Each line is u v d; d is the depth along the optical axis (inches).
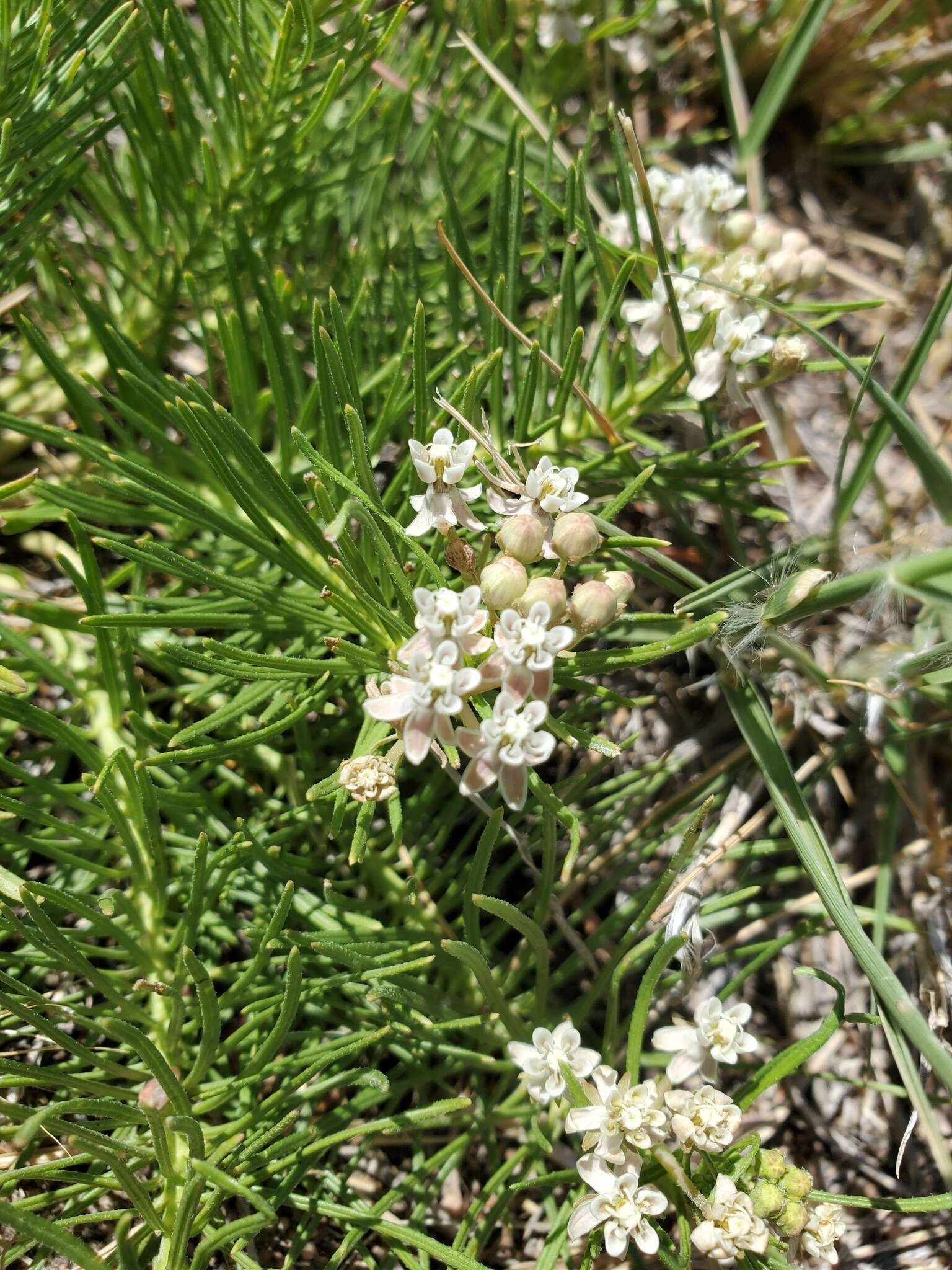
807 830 3.7
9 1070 2.7
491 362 3.2
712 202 3.9
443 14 5.2
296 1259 3.2
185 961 2.6
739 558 4.4
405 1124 3.1
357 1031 3.7
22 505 4.5
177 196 4.3
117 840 3.7
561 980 3.7
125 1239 2.7
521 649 2.6
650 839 4.4
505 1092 4.0
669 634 4.8
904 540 4.4
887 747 4.4
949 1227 4.3
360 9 3.8
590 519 2.9
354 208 5.1
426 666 2.6
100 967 4.0
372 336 4.4
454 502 3.0
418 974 3.7
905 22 6.2
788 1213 2.8
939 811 4.8
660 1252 2.7
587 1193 3.2
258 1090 3.2
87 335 4.7
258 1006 3.2
